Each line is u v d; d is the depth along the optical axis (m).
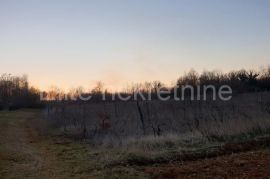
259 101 41.06
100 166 16.80
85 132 31.02
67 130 35.44
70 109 51.97
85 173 15.89
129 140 21.91
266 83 66.69
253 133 21.92
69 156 20.64
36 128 43.06
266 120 23.88
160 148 19.56
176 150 18.44
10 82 95.00
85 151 21.88
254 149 18.61
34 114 70.94
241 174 13.78
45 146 26.14
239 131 22.27
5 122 49.09
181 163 16.53
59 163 18.72
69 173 16.14
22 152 22.39
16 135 34.41
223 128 22.88
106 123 31.06
